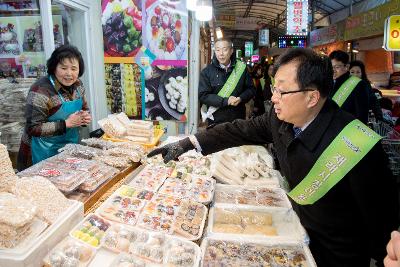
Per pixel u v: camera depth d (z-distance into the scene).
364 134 1.22
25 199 1.11
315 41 9.74
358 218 1.32
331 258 1.38
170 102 3.22
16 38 2.56
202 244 1.24
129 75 3.18
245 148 2.37
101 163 1.73
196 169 1.94
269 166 2.13
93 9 3.02
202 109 3.34
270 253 1.23
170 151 1.67
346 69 3.21
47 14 2.45
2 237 0.95
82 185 1.46
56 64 1.99
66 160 1.67
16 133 2.59
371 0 7.14
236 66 3.20
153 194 1.53
